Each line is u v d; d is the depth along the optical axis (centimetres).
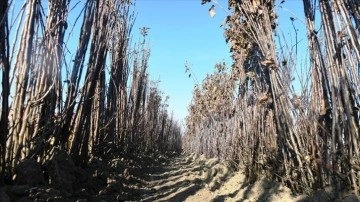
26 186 377
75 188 484
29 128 434
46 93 438
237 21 588
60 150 471
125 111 1084
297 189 498
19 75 415
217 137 1340
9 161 393
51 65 459
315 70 446
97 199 499
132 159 1111
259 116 624
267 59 498
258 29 534
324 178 450
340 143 404
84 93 578
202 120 1858
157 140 2228
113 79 919
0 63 357
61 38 483
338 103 408
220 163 1099
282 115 509
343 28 390
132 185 730
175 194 659
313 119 452
